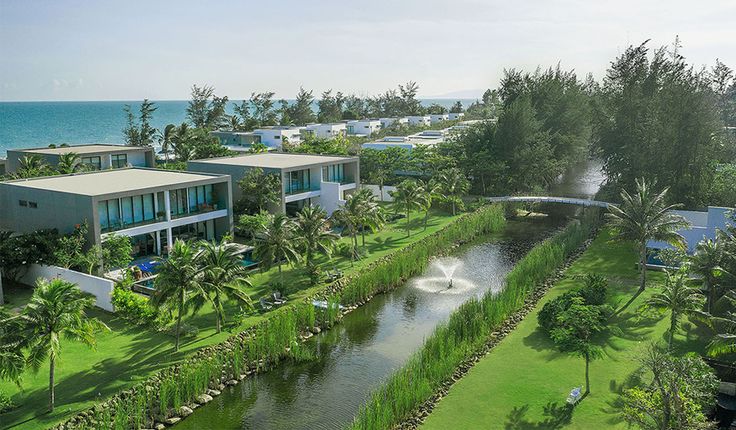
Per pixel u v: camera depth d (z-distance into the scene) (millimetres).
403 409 30750
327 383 35812
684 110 74375
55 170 77500
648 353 30453
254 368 37438
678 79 80000
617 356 37125
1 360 27922
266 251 48594
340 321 46000
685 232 55156
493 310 41969
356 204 59844
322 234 52500
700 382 26266
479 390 33469
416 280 56688
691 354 32906
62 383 33125
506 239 74188
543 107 112625
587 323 34250
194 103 193750
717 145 77875
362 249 63500
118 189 53781
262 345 37781
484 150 98688
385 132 169875
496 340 40875
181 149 110562
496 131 100500
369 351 40469
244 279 40781
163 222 56219
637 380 33656
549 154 100062
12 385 32781
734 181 70688
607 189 89000
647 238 49531
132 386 32844
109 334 40031
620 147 84812
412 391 31469
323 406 33000
